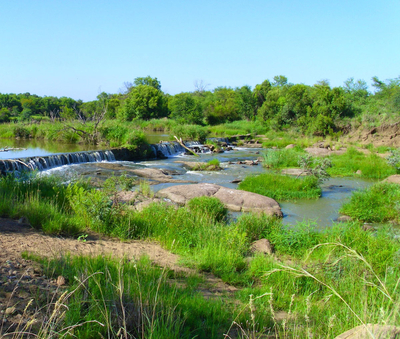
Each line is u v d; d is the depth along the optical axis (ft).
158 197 47.83
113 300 12.78
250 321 14.40
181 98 204.33
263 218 34.83
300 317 15.92
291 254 28.37
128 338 11.53
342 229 30.19
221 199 46.80
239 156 107.96
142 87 224.33
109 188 31.48
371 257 23.32
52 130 109.91
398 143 123.34
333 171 77.46
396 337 9.86
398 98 159.53
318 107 162.61
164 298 14.76
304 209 47.73
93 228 28.48
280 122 189.67
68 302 12.82
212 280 21.45
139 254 23.24
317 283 20.34
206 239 28.58
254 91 265.95
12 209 26.71
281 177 62.59
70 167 69.26
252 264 23.93
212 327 13.41
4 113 197.57
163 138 129.18
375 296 17.21
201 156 107.04
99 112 122.01
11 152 81.56
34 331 11.02
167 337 11.85
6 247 18.76
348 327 14.20
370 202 44.75
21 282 14.17
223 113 232.32
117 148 89.40
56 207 29.17
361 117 152.05
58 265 16.70
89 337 11.30
